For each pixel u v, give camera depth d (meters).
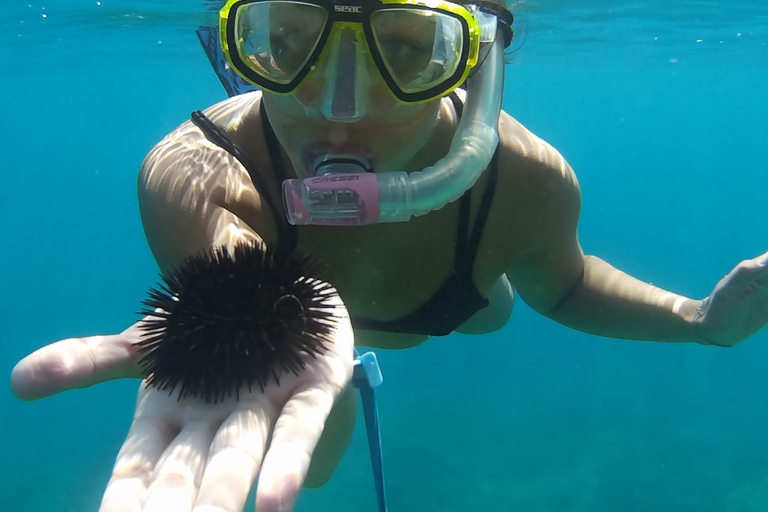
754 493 2.55
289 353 0.34
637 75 5.80
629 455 2.95
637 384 4.14
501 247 0.61
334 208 0.43
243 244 0.41
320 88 0.43
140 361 0.36
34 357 0.34
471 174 0.45
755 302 0.61
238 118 0.55
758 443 3.07
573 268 0.70
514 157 0.57
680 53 4.02
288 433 0.29
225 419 0.32
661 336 0.71
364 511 2.51
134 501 0.28
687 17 2.62
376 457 0.65
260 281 0.36
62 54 4.14
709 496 2.55
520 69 5.26
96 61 4.56
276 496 0.26
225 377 0.33
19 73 5.34
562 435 3.22
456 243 0.58
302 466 0.28
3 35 3.27
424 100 0.44
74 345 0.36
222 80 1.25
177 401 0.33
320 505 2.56
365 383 0.63
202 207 0.48
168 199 0.49
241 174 0.52
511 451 3.02
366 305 0.61
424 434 3.26
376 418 0.65
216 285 0.35
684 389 4.02
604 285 0.72
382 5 0.42
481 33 0.46
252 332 0.34
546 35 3.03
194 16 2.43
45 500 2.75
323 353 0.35
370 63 0.42
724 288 0.61
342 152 0.46
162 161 0.52
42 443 3.37
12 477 2.97
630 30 2.96
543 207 0.60
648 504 2.50
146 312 0.37
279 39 0.44
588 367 4.61
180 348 0.34
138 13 2.50
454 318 0.64
